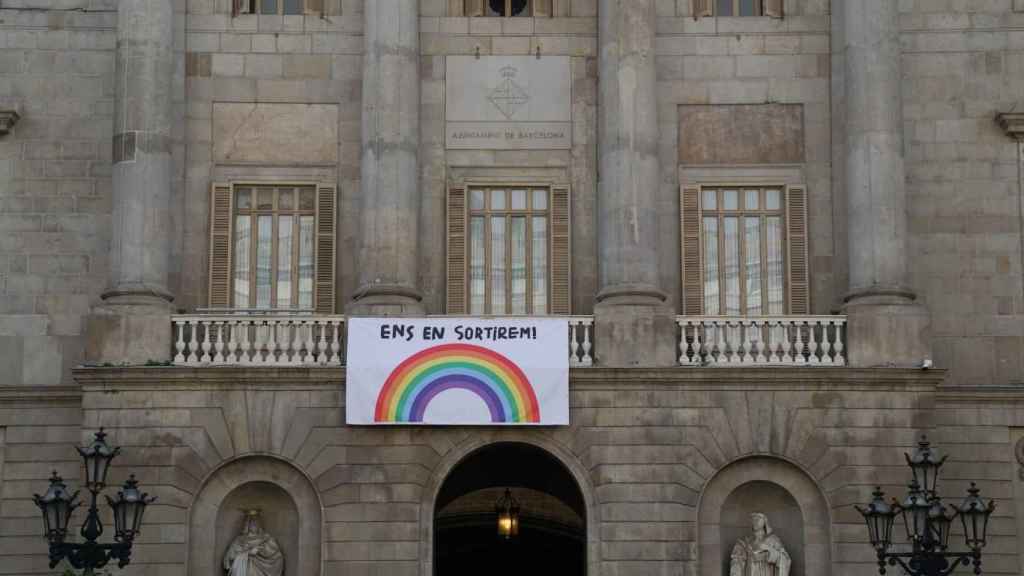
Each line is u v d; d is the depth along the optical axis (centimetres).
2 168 4669
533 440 4303
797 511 4328
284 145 4688
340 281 4619
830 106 4700
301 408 4303
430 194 4656
